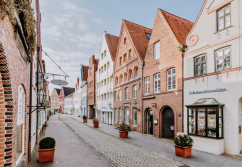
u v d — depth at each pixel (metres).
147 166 7.73
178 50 13.07
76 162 8.13
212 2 10.78
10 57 3.82
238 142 9.12
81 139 13.86
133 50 20.06
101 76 31.84
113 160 8.52
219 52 10.37
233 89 9.38
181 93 12.55
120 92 23.64
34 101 10.73
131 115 19.91
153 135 15.50
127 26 22.33
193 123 11.15
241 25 9.25
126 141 13.22
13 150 4.32
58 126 23.22
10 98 4.02
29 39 6.01
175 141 9.31
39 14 14.76
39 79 12.02
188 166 7.67
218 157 8.94
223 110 9.77
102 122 30.47
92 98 37.53
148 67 16.95
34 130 10.81
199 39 11.55
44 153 8.02
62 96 78.00
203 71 11.32
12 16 3.51
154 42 16.23
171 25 14.54
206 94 10.73
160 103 14.81
